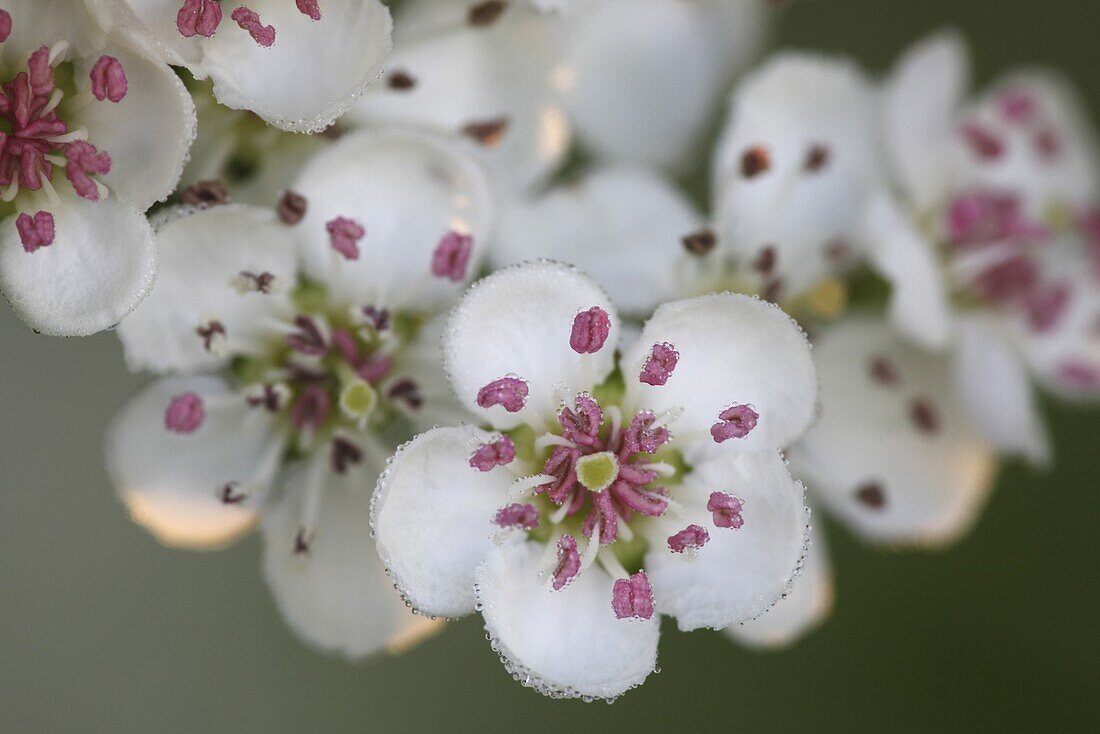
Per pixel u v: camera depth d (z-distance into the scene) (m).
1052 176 0.14
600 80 0.13
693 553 0.12
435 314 0.12
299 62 0.12
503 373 0.12
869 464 0.13
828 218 0.13
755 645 0.13
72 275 0.12
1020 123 0.14
